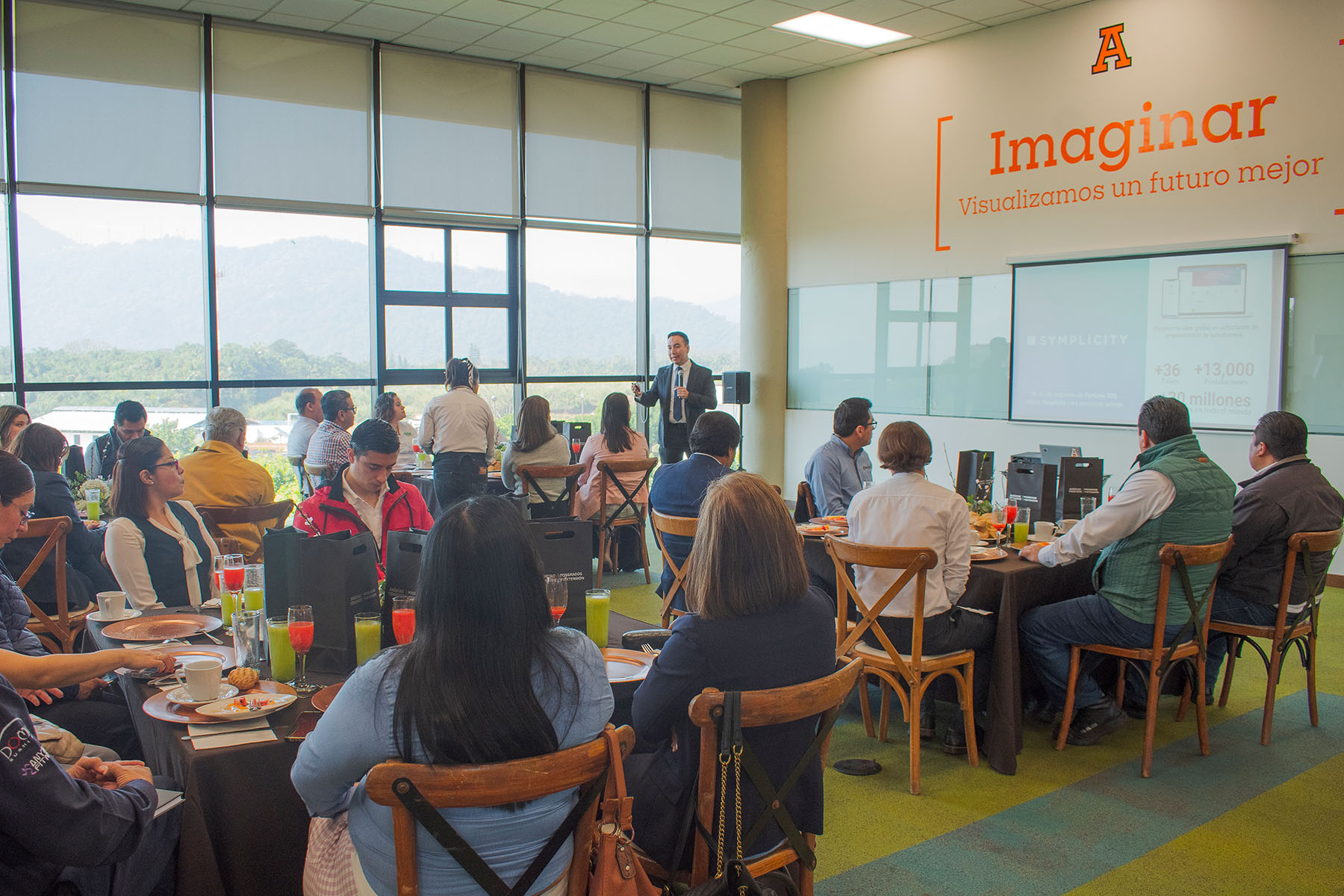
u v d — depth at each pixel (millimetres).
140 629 2285
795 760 1692
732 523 1694
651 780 1800
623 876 1325
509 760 1247
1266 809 2811
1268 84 5680
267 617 2129
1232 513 3174
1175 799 2879
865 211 8031
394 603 2100
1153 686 3037
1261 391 5828
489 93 7832
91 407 6387
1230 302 5926
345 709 1279
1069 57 6602
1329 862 2494
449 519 1287
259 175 6855
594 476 5578
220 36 6637
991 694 3123
